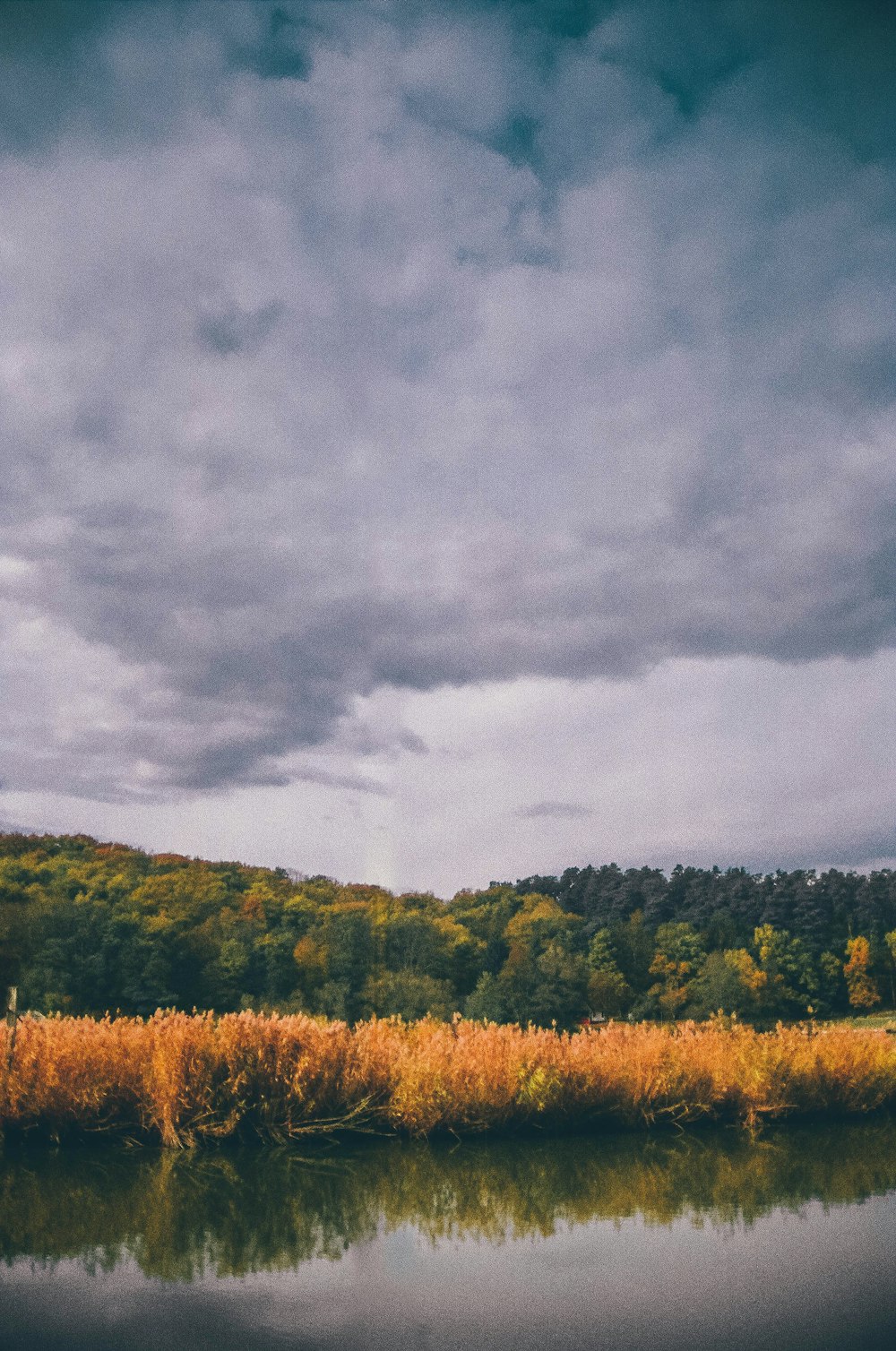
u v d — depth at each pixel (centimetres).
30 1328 418
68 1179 715
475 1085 977
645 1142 956
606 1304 459
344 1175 754
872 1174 797
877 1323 438
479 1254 541
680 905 9838
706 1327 432
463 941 6059
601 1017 7262
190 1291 469
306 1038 952
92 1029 938
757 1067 1124
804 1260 536
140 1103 884
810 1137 1011
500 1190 714
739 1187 738
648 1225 614
